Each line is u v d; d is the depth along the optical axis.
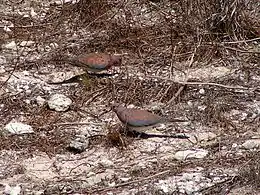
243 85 13.16
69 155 10.80
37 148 10.98
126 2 16.31
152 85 12.97
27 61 14.12
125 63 13.94
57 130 11.49
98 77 13.27
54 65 13.98
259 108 12.23
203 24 14.83
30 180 10.08
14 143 11.06
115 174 10.18
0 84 13.03
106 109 12.22
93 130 11.46
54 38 15.33
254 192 9.77
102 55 13.03
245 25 15.05
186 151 10.73
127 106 12.36
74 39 15.20
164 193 9.70
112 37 14.93
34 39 15.24
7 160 10.64
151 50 14.47
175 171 10.23
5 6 17.31
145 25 15.43
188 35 14.77
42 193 9.71
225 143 11.06
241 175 10.02
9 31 15.73
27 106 12.30
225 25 14.83
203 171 10.23
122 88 12.88
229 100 12.48
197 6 15.02
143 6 16.30
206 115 11.91
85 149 10.90
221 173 10.15
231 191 9.78
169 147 10.95
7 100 12.45
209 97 12.52
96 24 15.70
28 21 16.28
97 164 10.50
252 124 11.73
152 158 10.62
